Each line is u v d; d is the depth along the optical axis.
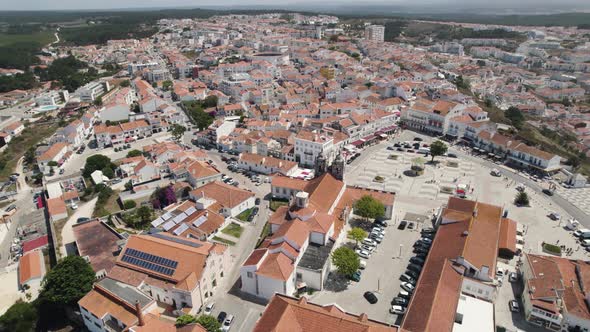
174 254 107.06
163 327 85.25
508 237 121.94
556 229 136.12
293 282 105.44
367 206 131.25
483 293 98.81
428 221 140.00
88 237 131.00
